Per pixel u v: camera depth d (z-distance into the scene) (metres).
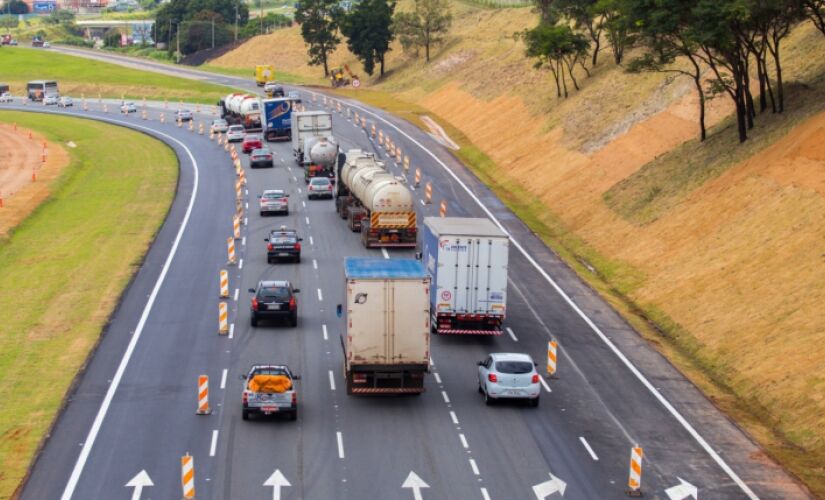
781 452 35.47
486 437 35.66
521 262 62.88
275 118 117.69
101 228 74.12
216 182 92.38
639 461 30.80
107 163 109.69
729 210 59.16
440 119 132.00
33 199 87.31
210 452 33.91
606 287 58.47
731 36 64.69
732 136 69.69
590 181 79.50
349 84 181.25
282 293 48.88
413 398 39.72
